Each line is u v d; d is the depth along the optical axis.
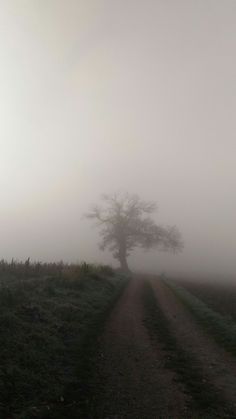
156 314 18.42
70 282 20.92
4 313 11.98
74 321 14.38
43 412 7.62
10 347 10.05
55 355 10.66
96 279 26.97
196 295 26.84
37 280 19.56
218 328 15.42
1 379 8.49
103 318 16.30
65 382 9.12
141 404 8.19
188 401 8.38
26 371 9.15
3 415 7.28
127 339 13.35
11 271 21.45
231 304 22.47
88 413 7.71
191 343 13.25
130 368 10.40
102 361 10.84
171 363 10.91
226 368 10.70
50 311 14.39
